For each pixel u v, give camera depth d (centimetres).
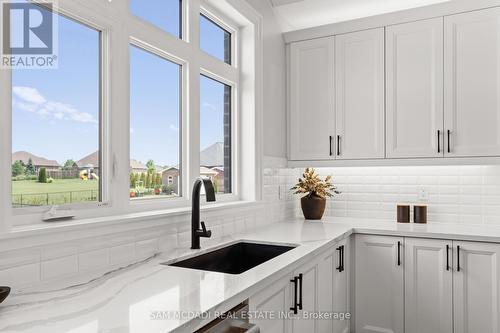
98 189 156
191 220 182
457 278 238
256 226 265
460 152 257
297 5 286
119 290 117
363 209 326
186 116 213
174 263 160
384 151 280
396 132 277
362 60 288
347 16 304
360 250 266
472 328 235
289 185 325
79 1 144
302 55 310
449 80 261
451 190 296
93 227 137
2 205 112
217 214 217
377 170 322
